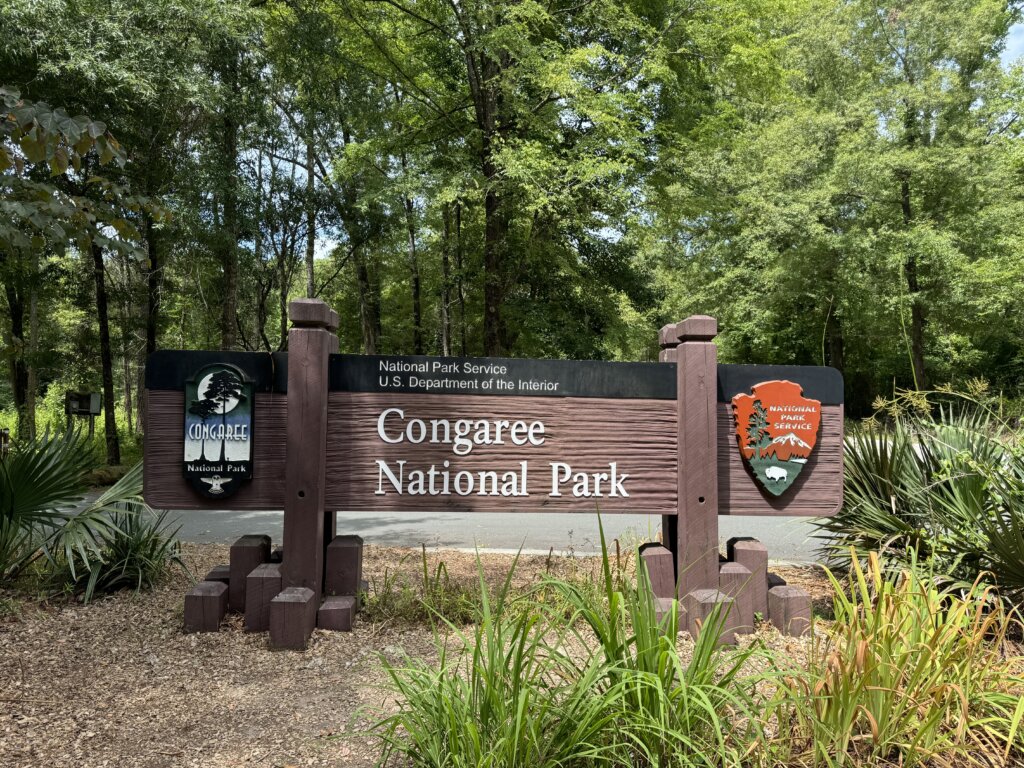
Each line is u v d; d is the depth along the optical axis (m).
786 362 32.16
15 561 4.96
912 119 24.86
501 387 4.53
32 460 4.99
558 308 18.59
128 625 4.31
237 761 2.65
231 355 4.45
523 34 13.23
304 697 3.26
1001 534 3.98
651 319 24.41
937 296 23.30
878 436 5.02
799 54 26.53
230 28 12.15
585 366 4.56
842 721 2.43
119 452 16.22
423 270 27.42
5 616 4.39
